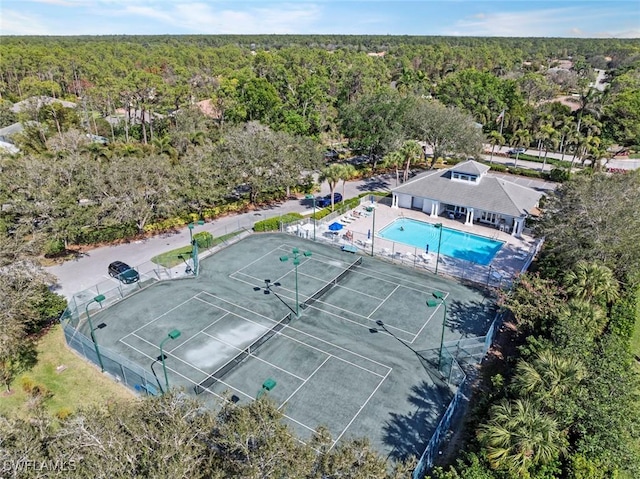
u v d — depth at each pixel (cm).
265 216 5831
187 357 3094
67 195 4406
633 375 2353
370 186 7156
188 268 4388
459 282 4103
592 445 1956
